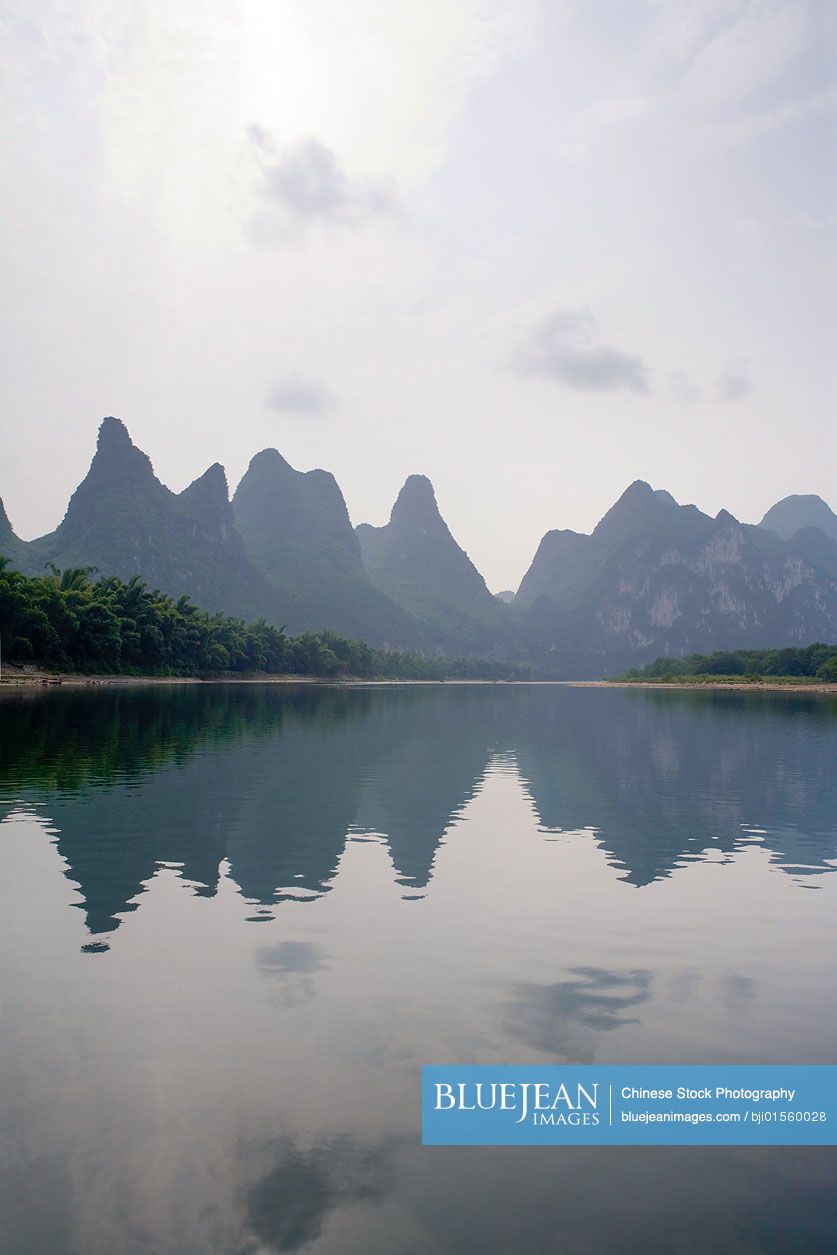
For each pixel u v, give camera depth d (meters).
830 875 11.84
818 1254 4.34
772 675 157.38
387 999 7.21
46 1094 5.57
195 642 109.88
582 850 13.35
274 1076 5.85
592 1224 4.55
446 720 48.66
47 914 9.41
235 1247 4.23
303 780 20.30
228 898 10.14
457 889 10.80
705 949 8.66
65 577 99.19
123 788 18.22
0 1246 4.19
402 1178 4.84
